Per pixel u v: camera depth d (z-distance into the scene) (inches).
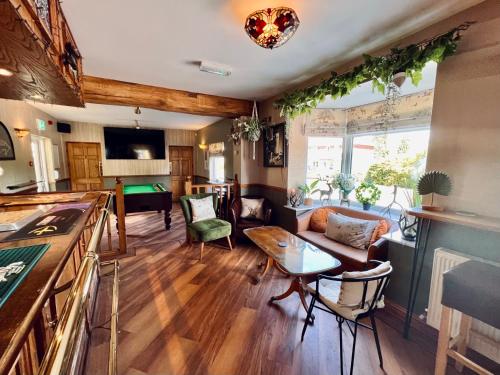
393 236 84.2
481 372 44.8
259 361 61.6
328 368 60.0
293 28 61.9
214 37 76.7
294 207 132.7
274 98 146.5
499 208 56.8
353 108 130.9
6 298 21.8
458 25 62.6
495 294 41.6
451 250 63.9
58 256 31.2
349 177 130.9
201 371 58.6
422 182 65.9
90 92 113.7
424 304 72.0
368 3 59.7
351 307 58.4
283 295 85.7
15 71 51.0
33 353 33.3
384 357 63.3
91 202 67.5
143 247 141.1
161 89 129.7
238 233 141.5
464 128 61.4
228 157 202.4
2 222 43.3
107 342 67.2
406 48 68.0
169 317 78.2
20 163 137.3
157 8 61.7
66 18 64.7
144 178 278.1
